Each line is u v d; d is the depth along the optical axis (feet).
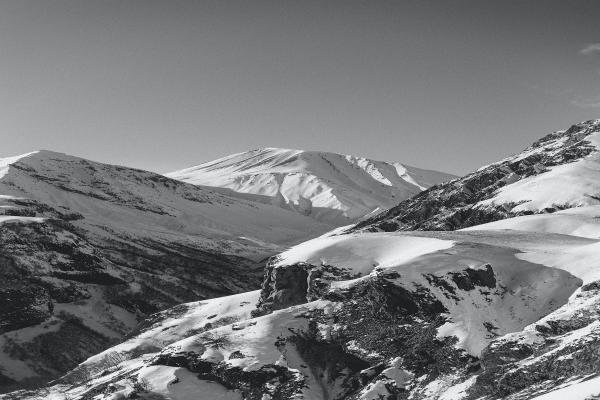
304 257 379.14
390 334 309.83
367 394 285.02
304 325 326.65
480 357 281.74
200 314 480.23
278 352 310.65
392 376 290.56
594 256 328.70
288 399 291.17
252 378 299.38
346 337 316.81
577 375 226.58
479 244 356.38
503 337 274.16
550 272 322.75
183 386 300.81
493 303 313.53
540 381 235.20
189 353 314.14
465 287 318.24
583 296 297.53
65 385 416.67
